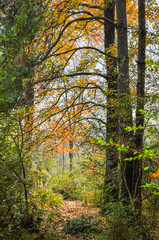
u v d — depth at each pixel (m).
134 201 5.42
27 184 5.75
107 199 5.75
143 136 5.88
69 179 12.97
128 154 5.84
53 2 8.43
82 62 8.67
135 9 10.98
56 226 6.66
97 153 7.27
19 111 4.72
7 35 4.80
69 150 10.73
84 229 6.25
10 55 4.97
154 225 4.93
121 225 4.37
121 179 6.37
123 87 6.99
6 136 5.06
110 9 9.77
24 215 5.61
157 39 7.37
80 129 7.88
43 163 12.98
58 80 8.07
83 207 9.37
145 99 5.56
